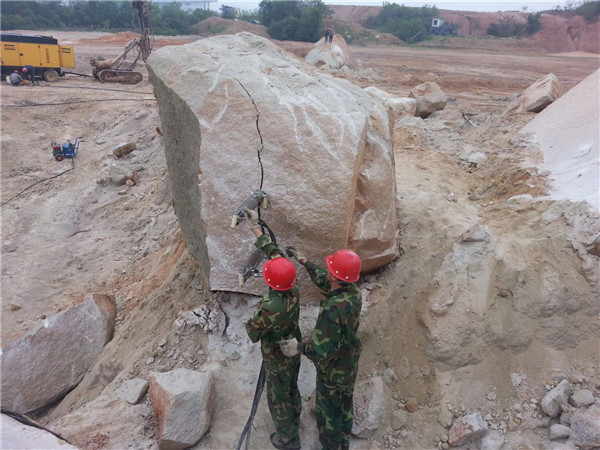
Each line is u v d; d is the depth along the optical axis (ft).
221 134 15.35
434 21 172.65
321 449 13.78
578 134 22.91
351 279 12.64
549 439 13.37
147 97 68.23
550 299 15.43
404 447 13.99
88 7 187.93
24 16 172.65
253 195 14.29
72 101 64.69
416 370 15.40
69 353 18.65
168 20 164.76
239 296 16.74
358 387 15.01
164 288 19.65
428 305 16.01
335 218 14.96
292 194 14.93
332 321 12.12
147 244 31.71
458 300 15.78
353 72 75.97
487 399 14.62
